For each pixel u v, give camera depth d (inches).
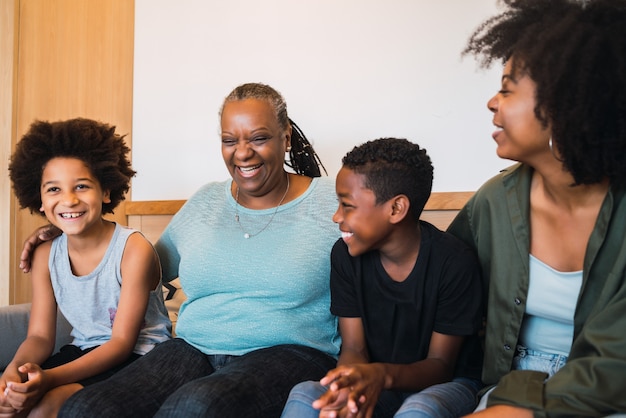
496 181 42.4
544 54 33.4
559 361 39.1
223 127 49.0
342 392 34.1
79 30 90.8
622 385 30.5
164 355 47.9
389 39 72.6
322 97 76.4
